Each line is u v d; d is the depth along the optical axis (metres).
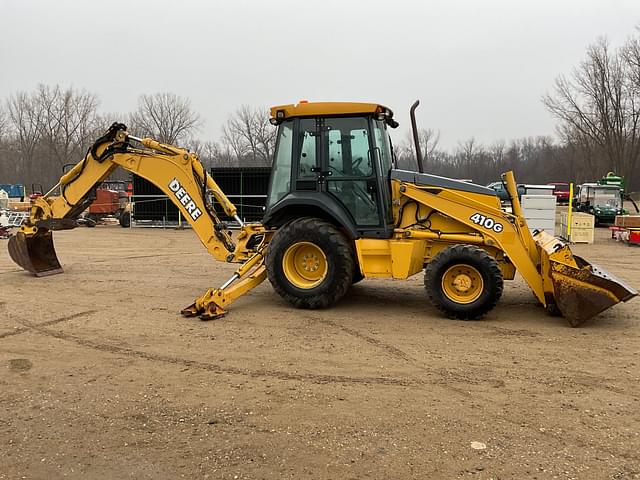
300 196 7.26
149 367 5.20
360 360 5.39
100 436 3.82
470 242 7.08
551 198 16.89
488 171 73.38
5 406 4.31
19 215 22.81
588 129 48.28
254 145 53.38
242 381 4.84
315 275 7.33
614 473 3.33
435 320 6.90
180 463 3.46
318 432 3.87
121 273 10.78
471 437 3.79
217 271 11.11
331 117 7.28
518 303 7.85
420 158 7.62
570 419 4.07
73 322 6.84
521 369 5.14
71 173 9.29
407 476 3.30
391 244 7.04
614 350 5.70
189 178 8.28
